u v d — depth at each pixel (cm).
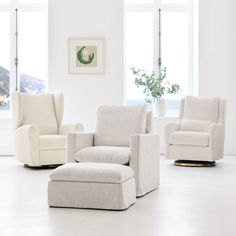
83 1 955
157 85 960
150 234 365
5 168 754
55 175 465
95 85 960
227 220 412
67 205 464
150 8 1009
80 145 554
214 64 971
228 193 539
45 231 374
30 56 1001
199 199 505
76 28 957
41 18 1001
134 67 976
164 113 967
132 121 578
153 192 547
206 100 847
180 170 736
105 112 593
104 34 959
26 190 555
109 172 453
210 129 782
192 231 375
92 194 457
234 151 969
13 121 796
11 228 383
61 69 959
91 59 959
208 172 712
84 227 386
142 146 520
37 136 738
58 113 821
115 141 575
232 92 970
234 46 969
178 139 797
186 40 1012
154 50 1009
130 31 1014
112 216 427
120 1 957
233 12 970
